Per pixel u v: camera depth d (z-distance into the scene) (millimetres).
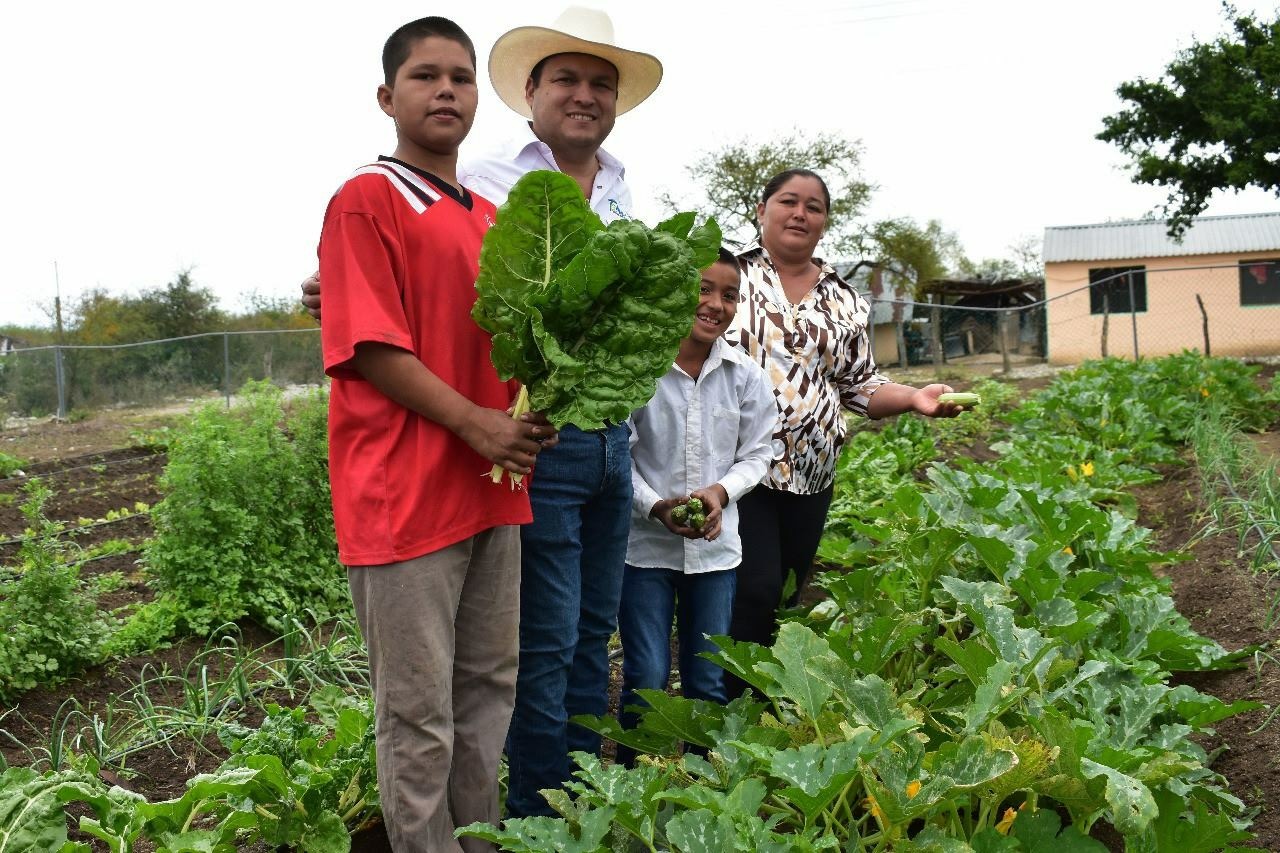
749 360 4285
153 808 3078
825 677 3273
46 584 5531
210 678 5633
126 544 8570
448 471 2971
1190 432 11258
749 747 2920
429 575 2953
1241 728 4031
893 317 35031
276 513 7035
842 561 5871
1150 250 30672
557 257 2939
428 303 3014
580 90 3932
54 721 4336
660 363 2957
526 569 3438
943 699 3604
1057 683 3902
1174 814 2994
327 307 2902
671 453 4086
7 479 11922
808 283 4980
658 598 4070
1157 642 4246
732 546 4141
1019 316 34656
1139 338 30594
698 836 2602
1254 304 30047
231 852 3227
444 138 3078
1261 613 5109
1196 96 21141
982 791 3037
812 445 4797
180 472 6523
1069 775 2969
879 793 2848
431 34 3049
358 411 2957
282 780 3254
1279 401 14531
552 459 3377
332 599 6992
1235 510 7098
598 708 3832
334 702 4051
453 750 3234
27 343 31578
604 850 2844
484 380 3129
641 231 2877
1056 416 12180
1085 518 4891
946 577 3688
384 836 3609
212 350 21594
